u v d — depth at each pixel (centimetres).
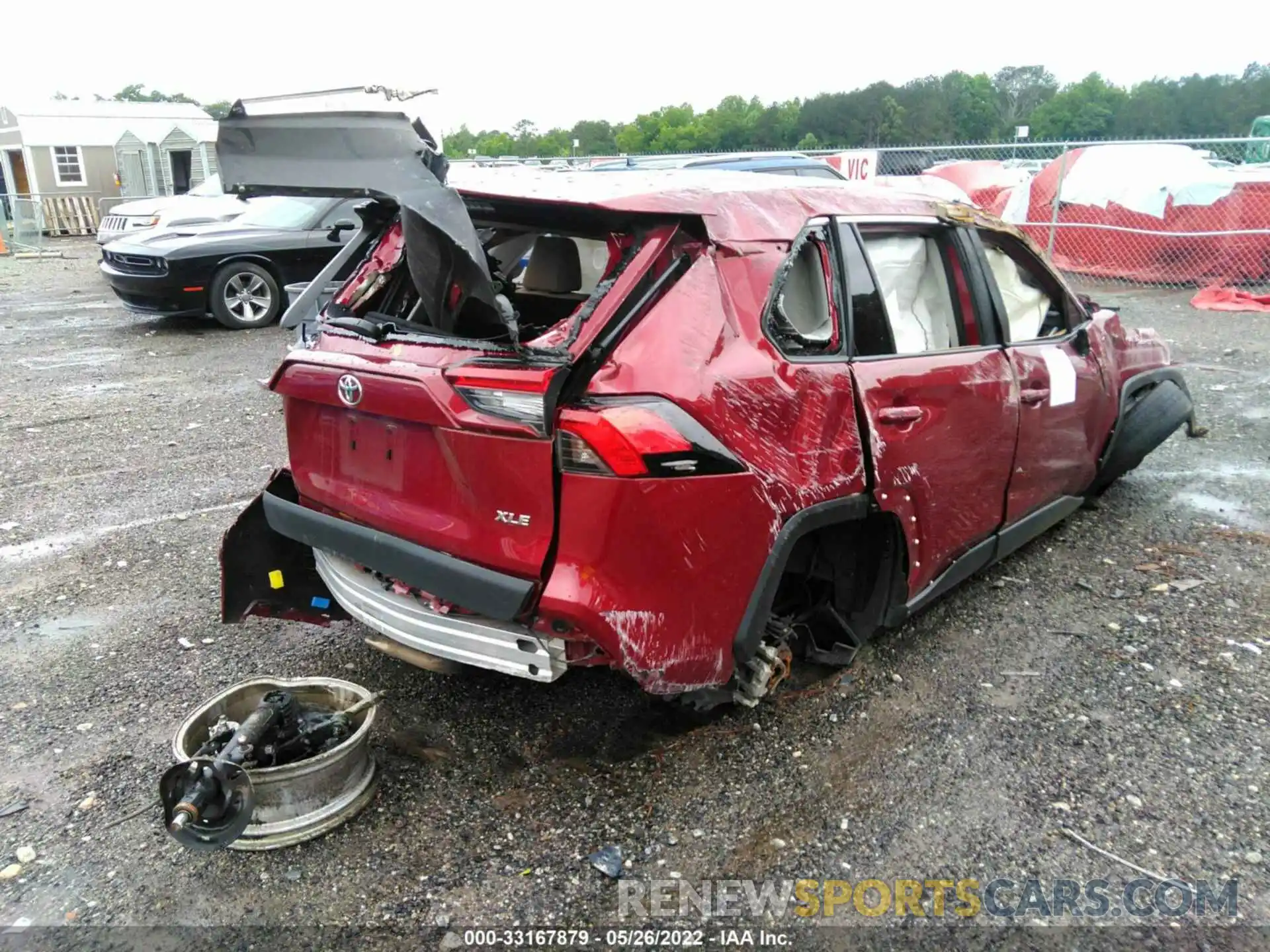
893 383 313
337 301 332
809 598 355
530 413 245
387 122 247
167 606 422
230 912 248
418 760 311
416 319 328
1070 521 505
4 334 1088
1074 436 428
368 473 295
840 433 296
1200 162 1249
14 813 287
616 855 267
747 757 311
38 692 353
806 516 287
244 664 374
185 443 665
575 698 346
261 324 1115
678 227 266
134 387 831
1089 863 262
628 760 310
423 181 244
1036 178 1352
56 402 777
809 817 282
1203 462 594
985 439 357
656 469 247
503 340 264
